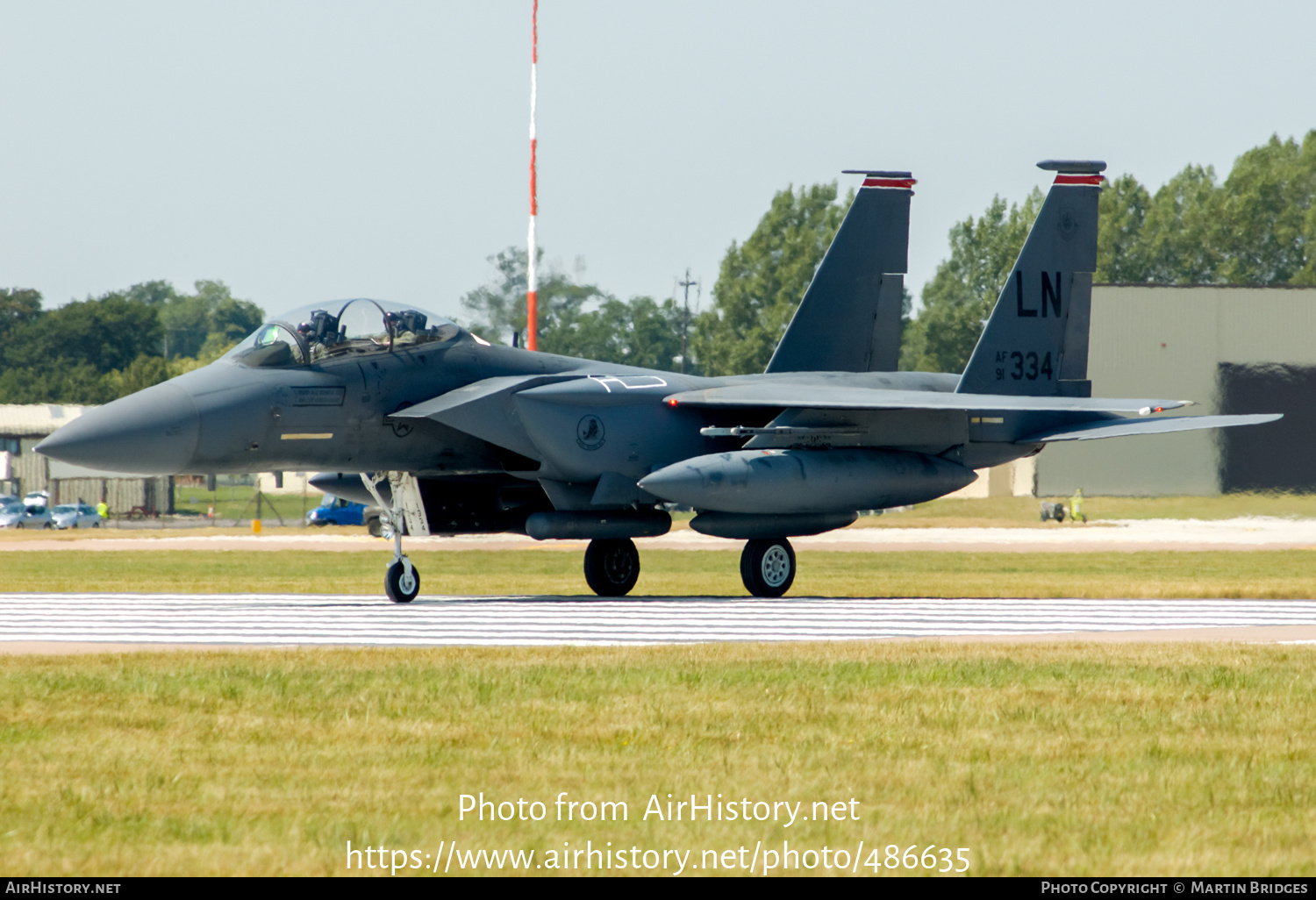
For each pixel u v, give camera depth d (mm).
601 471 74625
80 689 35781
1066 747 28984
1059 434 83250
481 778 26078
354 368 69875
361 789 25188
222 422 66125
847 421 77500
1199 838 22266
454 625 57781
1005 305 84750
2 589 83250
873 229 90750
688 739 29609
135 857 21172
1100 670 39688
